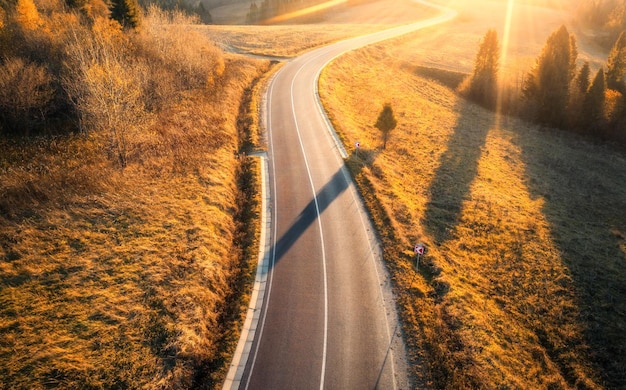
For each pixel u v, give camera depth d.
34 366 16.73
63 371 16.69
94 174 29.17
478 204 34.28
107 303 20.03
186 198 29.20
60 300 19.92
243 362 18.84
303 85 57.06
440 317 21.17
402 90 66.56
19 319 18.64
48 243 23.11
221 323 21.00
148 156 33.25
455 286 23.64
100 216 25.89
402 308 21.86
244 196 32.31
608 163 48.62
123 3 52.50
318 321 21.05
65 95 38.03
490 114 63.00
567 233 31.77
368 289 23.16
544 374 19.61
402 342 19.95
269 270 24.59
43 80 35.47
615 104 55.84
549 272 26.98
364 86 64.00
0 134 33.12
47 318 18.92
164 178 31.14
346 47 81.25
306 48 78.94
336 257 25.66
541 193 38.97
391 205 31.27
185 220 26.78
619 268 27.98
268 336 20.17
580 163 47.91
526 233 31.02
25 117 34.47
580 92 59.34
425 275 24.38
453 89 72.50
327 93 55.12
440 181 38.00
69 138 34.81
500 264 27.42
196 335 19.20
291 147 40.31
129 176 30.27
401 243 26.81
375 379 18.19
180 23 62.00
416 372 18.48
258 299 22.45
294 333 20.34
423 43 99.62
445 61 85.31
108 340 18.28
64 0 51.88
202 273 22.61
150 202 27.97
